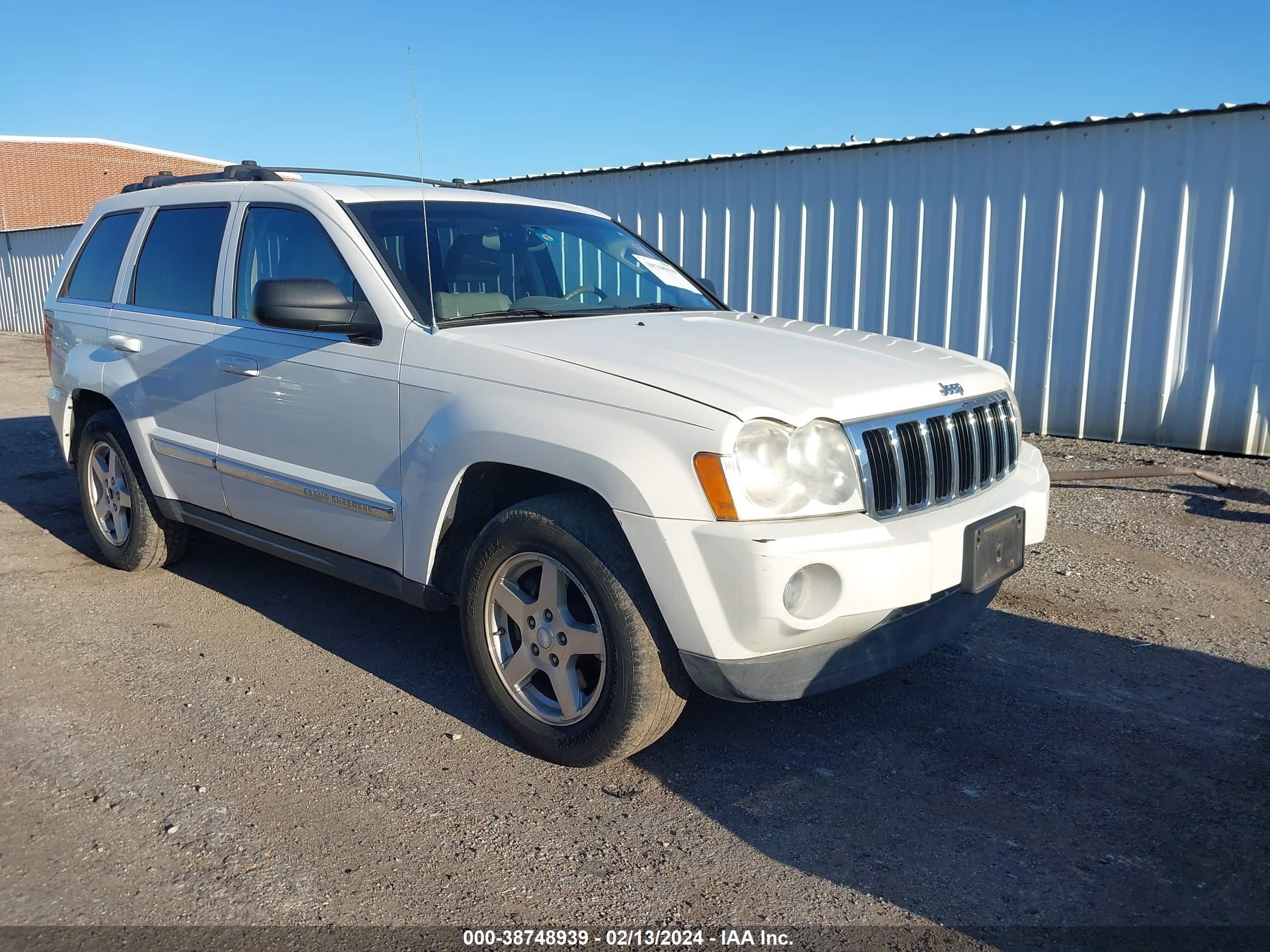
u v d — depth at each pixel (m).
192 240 4.52
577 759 3.14
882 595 2.77
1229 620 4.53
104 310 4.97
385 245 3.73
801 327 3.97
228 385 4.12
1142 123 7.87
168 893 2.56
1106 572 5.19
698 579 2.71
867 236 9.33
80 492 5.47
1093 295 8.34
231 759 3.24
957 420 3.22
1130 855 2.77
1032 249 8.54
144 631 4.33
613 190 11.05
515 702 3.29
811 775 3.19
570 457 2.92
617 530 2.94
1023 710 3.64
